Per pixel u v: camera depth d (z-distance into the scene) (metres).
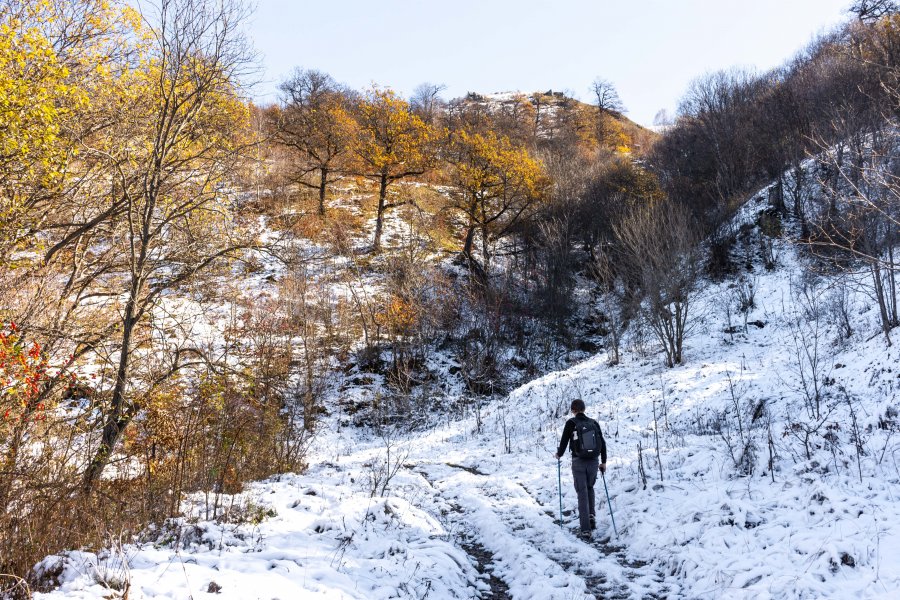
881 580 4.56
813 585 4.75
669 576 6.05
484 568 6.74
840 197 9.86
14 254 10.96
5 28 9.40
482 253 41.53
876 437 7.75
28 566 4.95
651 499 8.01
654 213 24.88
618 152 80.25
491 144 38.81
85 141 11.47
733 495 7.23
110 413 10.07
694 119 45.88
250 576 4.75
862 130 19.28
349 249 35.50
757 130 37.72
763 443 8.86
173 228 11.93
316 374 23.31
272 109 49.47
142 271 11.02
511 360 30.20
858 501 5.91
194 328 20.38
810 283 22.69
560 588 5.73
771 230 30.42
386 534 6.80
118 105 11.75
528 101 115.94
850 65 28.31
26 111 9.42
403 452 17.47
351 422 23.34
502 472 12.24
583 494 7.75
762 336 21.95
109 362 10.66
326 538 6.27
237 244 12.66
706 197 37.56
